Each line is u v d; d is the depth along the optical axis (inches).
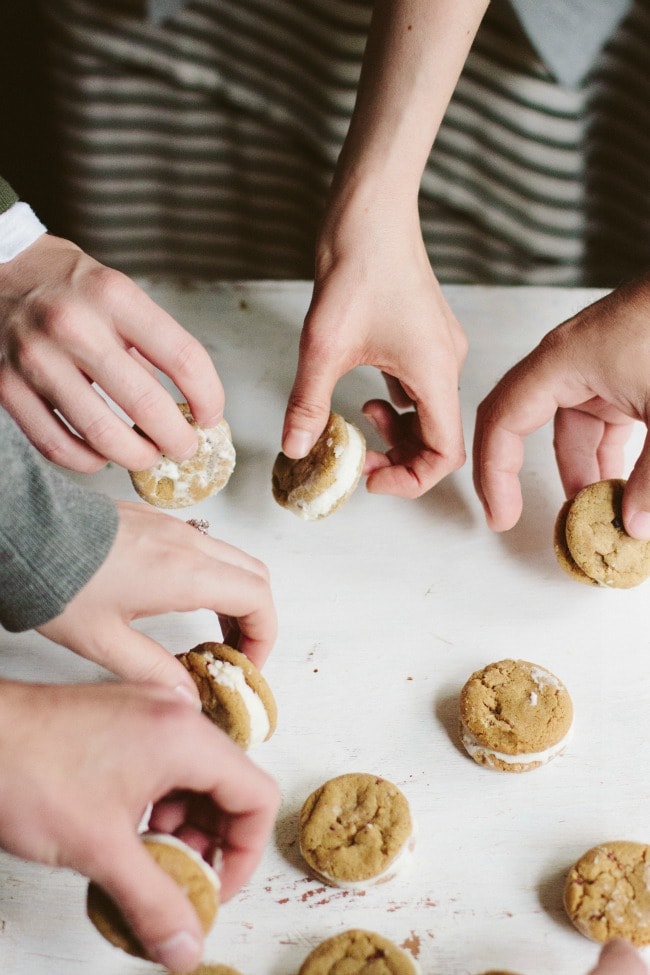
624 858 22.6
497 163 37.5
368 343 26.7
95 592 21.7
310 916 22.6
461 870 23.0
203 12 36.3
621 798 23.6
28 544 21.2
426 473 27.3
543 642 25.6
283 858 23.2
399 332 26.5
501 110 36.2
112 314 24.9
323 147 38.2
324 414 26.2
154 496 27.4
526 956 22.1
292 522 27.8
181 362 24.9
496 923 22.4
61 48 38.2
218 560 22.9
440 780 24.0
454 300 31.6
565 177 37.7
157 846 20.4
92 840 19.1
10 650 25.8
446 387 26.6
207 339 31.3
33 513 21.3
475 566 26.9
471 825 23.5
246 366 30.7
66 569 21.4
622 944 20.7
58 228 47.7
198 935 19.2
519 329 30.9
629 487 25.1
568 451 27.6
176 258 44.3
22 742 19.4
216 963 22.1
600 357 25.2
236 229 42.8
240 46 36.8
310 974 21.6
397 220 26.8
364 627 26.0
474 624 26.0
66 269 25.5
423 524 27.6
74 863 19.4
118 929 20.0
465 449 28.7
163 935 19.0
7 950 22.4
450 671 25.4
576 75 35.0
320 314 26.4
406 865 23.0
